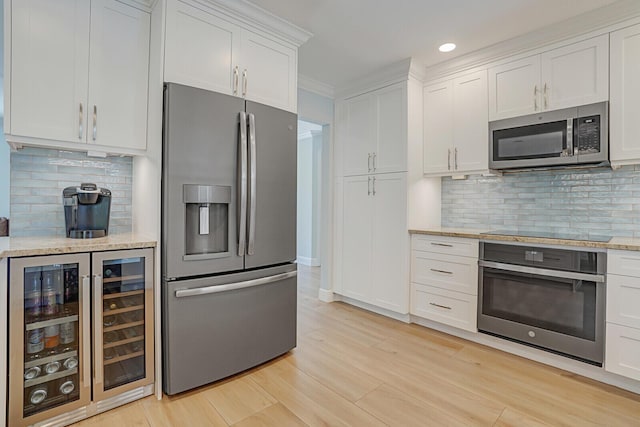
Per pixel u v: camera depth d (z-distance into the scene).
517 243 2.42
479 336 2.70
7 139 1.64
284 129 2.37
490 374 2.20
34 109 1.70
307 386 2.05
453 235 2.77
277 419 1.74
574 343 2.15
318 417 1.76
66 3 1.78
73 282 1.69
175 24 1.92
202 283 1.98
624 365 1.96
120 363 1.86
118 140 1.95
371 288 3.40
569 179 2.68
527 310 2.38
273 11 2.27
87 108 1.85
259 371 2.24
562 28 2.37
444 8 2.22
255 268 2.26
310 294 4.16
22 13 1.66
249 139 2.13
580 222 2.62
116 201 2.31
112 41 1.92
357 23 2.41
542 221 2.82
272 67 2.36
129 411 1.79
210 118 1.99
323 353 2.51
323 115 3.68
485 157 2.82
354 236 3.57
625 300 1.96
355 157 3.56
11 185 1.96
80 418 1.70
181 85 1.88
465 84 2.95
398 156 3.16
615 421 1.72
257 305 2.25
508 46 2.65
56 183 2.09
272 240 2.32
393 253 3.20
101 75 1.89
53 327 1.67
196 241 2.01
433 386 2.05
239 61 2.18
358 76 3.40
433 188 3.41
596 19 2.23
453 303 2.79
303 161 6.43
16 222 1.98
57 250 1.60
